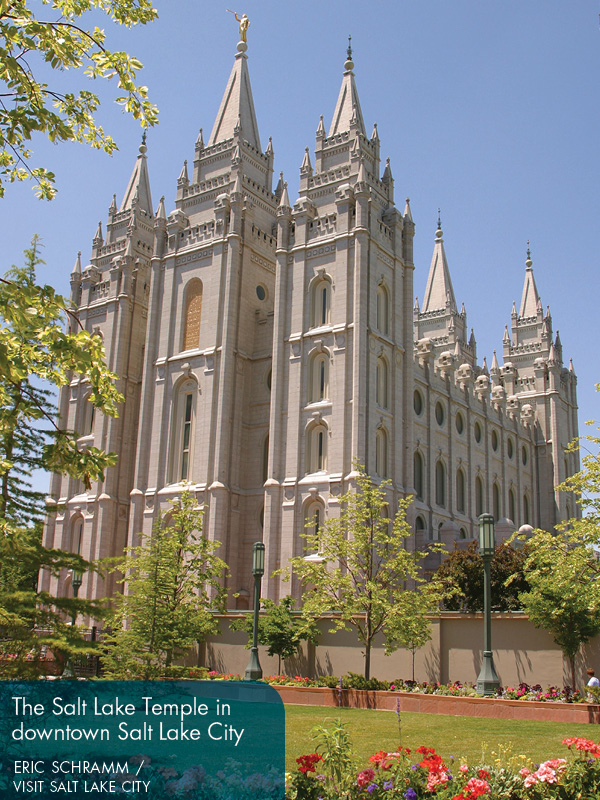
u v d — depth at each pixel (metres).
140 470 59.09
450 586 43.59
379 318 54.81
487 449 79.38
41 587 63.44
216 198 61.16
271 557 50.66
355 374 50.38
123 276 68.38
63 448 12.98
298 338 53.91
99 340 12.70
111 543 62.19
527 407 93.25
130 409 66.44
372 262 53.53
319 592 34.66
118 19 13.96
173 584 31.20
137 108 14.20
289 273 56.25
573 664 29.70
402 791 11.44
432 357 69.94
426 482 65.56
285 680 34.06
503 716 25.44
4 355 10.89
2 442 14.69
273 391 53.81
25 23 12.38
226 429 55.44
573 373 100.38
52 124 13.02
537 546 27.00
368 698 29.08
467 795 10.97
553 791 11.50
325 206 58.38
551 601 29.14
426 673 33.81
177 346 60.25
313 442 52.16
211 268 59.78
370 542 35.22
